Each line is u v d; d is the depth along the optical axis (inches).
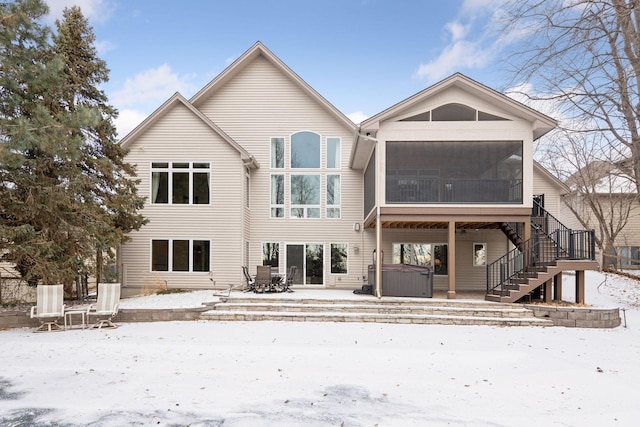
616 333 409.1
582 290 486.6
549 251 543.5
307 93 719.7
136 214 602.9
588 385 239.1
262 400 209.0
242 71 726.5
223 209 651.5
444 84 519.5
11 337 366.6
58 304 410.0
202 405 201.0
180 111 659.4
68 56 539.2
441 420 185.6
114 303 433.4
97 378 243.4
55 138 394.0
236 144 650.2
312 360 288.5
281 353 306.8
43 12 409.7
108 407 198.1
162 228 649.0
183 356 296.4
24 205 425.7
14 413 190.5
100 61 563.2
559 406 205.0
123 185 585.3
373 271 568.1
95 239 498.0
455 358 297.9
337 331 398.3
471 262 690.2
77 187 476.4
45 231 436.8
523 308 465.7
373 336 376.2
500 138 522.3
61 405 200.5
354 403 206.2
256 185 716.0
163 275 645.9
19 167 415.2
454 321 445.1
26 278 436.5
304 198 716.7
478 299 521.0
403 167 531.2
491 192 521.7
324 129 719.7
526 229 518.9
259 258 708.0
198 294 593.0
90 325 428.1
